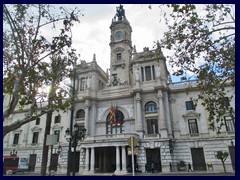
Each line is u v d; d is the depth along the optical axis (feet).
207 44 46.88
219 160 119.75
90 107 153.79
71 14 49.70
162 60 152.87
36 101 53.42
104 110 153.69
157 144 124.77
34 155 163.94
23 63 44.39
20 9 45.98
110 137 129.49
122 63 177.68
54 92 56.54
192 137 129.39
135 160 126.62
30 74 50.31
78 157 142.41
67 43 50.88
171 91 144.36
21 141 173.68
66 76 59.31
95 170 129.80
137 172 118.83
